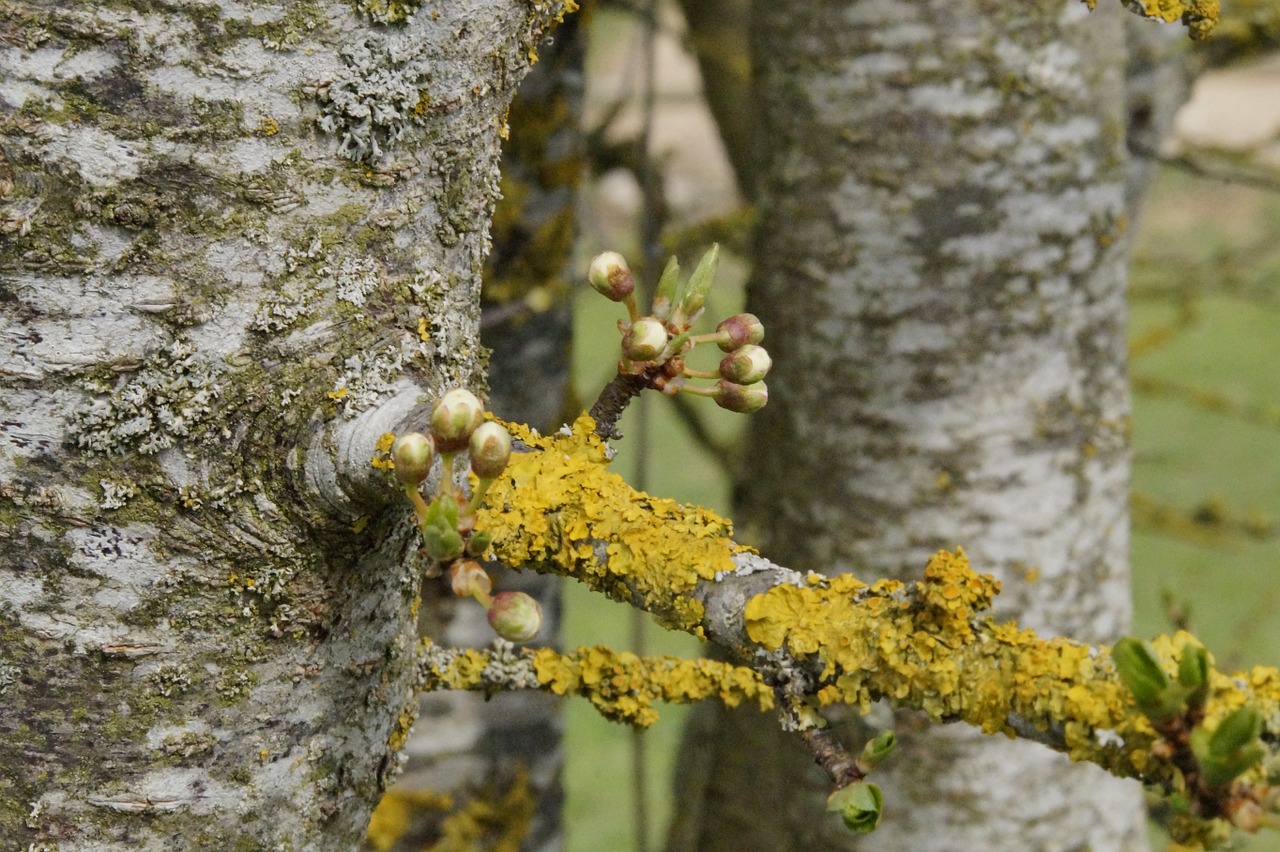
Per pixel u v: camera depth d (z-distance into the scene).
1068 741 0.88
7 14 0.89
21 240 0.90
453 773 1.66
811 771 1.46
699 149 6.10
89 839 0.92
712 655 1.56
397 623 0.94
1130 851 1.42
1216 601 4.02
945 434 1.32
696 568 0.90
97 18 0.89
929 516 1.33
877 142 1.29
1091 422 1.34
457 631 1.61
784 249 1.38
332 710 0.93
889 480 1.34
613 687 0.99
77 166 0.90
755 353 0.92
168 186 0.90
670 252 2.08
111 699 0.91
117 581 0.91
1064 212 1.29
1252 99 8.01
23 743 0.91
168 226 0.90
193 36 0.90
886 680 0.89
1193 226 6.36
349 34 0.91
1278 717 0.86
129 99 0.90
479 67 0.92
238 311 0.91
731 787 1.75
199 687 0.92
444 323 0.92
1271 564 4.26
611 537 0.90
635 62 2.38
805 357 1.38
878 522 1.35
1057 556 1.33
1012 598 1.33
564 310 1.73
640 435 2.22
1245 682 0.87
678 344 0.92
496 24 0.92
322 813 0.94
